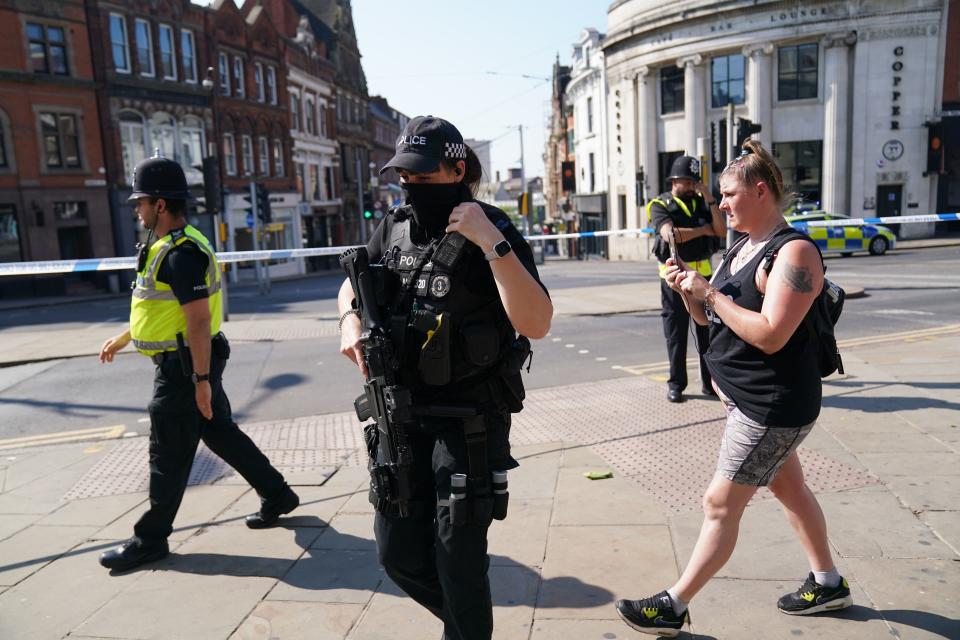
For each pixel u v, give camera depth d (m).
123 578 3.41
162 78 32.00
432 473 2.32
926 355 7.02
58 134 28.27
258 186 24.52
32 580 3.44
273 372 8.38
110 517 4.20
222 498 4.36
